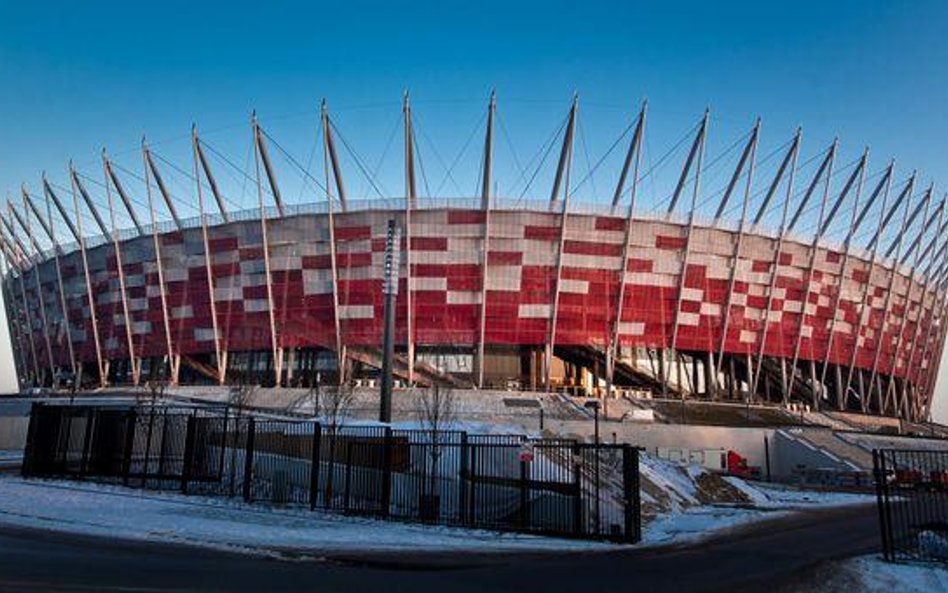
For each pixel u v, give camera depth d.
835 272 86.62
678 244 79.88
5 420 51.94
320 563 12.23
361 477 21.81
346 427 26.27
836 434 64.50
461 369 79.38
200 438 24.62
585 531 18.42
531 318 77.38
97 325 89.75
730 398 84.38
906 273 95.12
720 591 11.22
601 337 78.06
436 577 11.52
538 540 17.06
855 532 21.48
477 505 19.91
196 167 81.19
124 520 16.28
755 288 82.56
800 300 84.44
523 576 12.01
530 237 77.38
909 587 11.76
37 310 100.50
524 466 19.17
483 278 76.94
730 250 81.31
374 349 78.62
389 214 77.88
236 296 81.81
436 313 77.19
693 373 87.06
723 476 38.88
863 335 90.25
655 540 18.44
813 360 85.81
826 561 14.84
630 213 77.94
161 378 83.75
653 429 60.19
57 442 27.03
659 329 79.50
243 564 11.64
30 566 10.29
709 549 16.91
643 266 79.19
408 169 76.69
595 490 19.22
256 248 80.94
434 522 19.00
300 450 24.31
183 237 83.81
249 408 52.34
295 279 79.81
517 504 19.42
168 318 84.69
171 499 21.31
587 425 59.81
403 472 21.25
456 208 77.50
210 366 86.62
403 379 78.25
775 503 34.81
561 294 77.56
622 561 14.35
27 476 26.34
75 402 60.50
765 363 88.25
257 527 16.47
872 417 84.12
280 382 79.56
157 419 27.98
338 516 19.61
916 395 105.44
